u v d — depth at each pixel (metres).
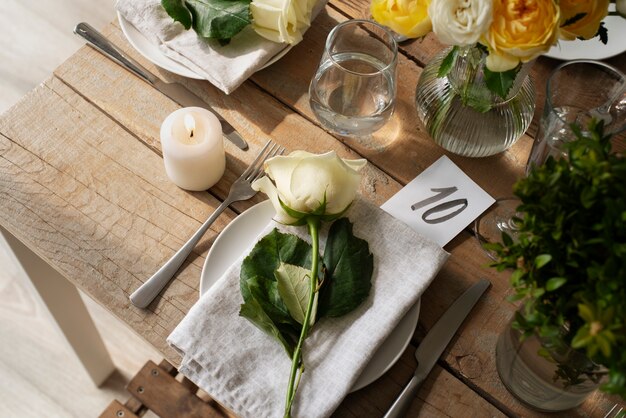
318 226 0.87
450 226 0.95
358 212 0.91
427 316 0.90
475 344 0.89
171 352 0.88
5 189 0.94
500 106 0.92
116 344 1.54
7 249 1.08
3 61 1.76
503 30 0.76
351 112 0.96
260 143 0.99
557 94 0.95
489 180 0.98
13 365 1.51
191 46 1.01
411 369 0.88
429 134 0.98
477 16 0.76
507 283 0.92
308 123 1.01
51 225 0.93
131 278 0.91
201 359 0.85
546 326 0.70
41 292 1.18
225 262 0.90
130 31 1.03
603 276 0.66
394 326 0.86
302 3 0.99
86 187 0.95
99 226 0.93
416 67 1.05
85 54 1.03
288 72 1.04
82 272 0.91
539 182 0.70
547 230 0.69
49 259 0.92
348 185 0.86
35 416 1.48
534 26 0.76
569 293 0.70
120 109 1.00
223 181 0.97
